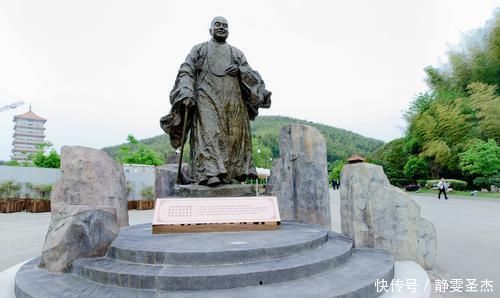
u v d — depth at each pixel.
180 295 3.65
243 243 4.80
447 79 43.91
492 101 31.64
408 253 6.16
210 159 7.08
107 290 3.88
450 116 35.12
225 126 7.26
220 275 3.84
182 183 7.67
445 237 9.25
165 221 5.72
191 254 4.25
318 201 8.07
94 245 4.77
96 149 7.77
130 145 42.41
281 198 8.52
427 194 29.53
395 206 6.27
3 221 13.88
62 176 7.14
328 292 3.75
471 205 18.56
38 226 12.27
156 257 4.32
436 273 5.99
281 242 4.88
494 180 27.61
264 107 7.82
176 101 7.05
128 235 5.58
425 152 37.00
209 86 7.29
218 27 7.44
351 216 6.50
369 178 6.52
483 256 7.19
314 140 8.40
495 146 27.23
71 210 4.98
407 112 43.75
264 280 3.99
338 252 5.04
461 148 33.09
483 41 39.72
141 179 21.19
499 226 11.12
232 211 6.02
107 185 7.55
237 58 7.59
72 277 4.43
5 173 18.64
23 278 4.43
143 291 3.81
